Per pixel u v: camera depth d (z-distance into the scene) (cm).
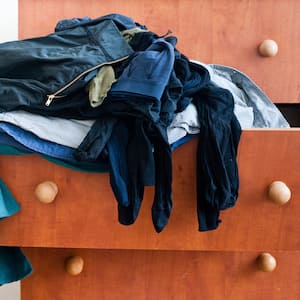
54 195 80
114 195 79
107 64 77
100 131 74
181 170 80
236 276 102
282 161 79
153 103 71
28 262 95
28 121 75
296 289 102
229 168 77
